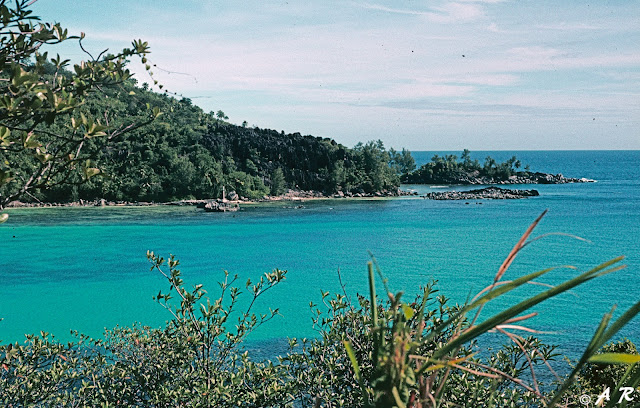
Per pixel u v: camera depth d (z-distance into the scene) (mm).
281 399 5199
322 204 144750
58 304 42125
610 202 140875
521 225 93625
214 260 61344
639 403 1449
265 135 181625
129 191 143500
